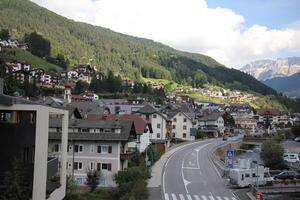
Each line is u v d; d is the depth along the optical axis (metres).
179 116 149.12
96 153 66.81
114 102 170.12
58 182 37.81
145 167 67.81
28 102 32.62
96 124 70.12
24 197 28.20
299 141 148.12
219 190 60.66
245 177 62.81
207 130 173.50
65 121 39.78
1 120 30.52
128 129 68.56
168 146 118.75
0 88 33.91
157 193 56.31
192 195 57.00
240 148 133.75
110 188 62.78
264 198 55.78
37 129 29.78
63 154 39.66
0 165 28.56
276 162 85.25
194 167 80.94
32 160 31.39
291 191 62.72
